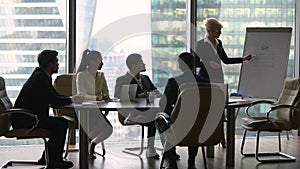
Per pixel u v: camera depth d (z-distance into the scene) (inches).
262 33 236.8
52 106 173.5
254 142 255.8
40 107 175.3
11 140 244.1
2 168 190.7
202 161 208.1
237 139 265.0
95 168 192.5
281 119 207.5
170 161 184.4
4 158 212.7
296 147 241.0
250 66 233.6
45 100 174.2
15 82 243.8
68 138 214.4
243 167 196.7
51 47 247.6
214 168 194.5
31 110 174.7
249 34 238.4
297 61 272.7
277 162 206.4
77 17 248.5
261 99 230.5
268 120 200.4
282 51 232.4
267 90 230.2
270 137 269.4
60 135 178.4
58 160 179.2
